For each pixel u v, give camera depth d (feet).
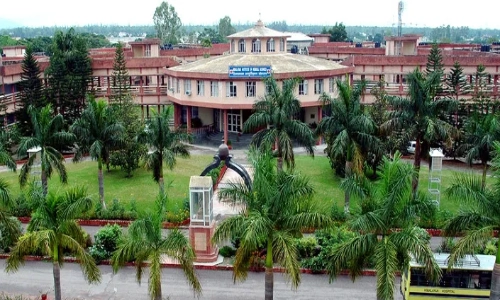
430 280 81.15
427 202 75.10
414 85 118.62
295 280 74.13
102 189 131.23
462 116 173.78
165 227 122.62
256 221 72.90
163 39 565.12
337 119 119.75
